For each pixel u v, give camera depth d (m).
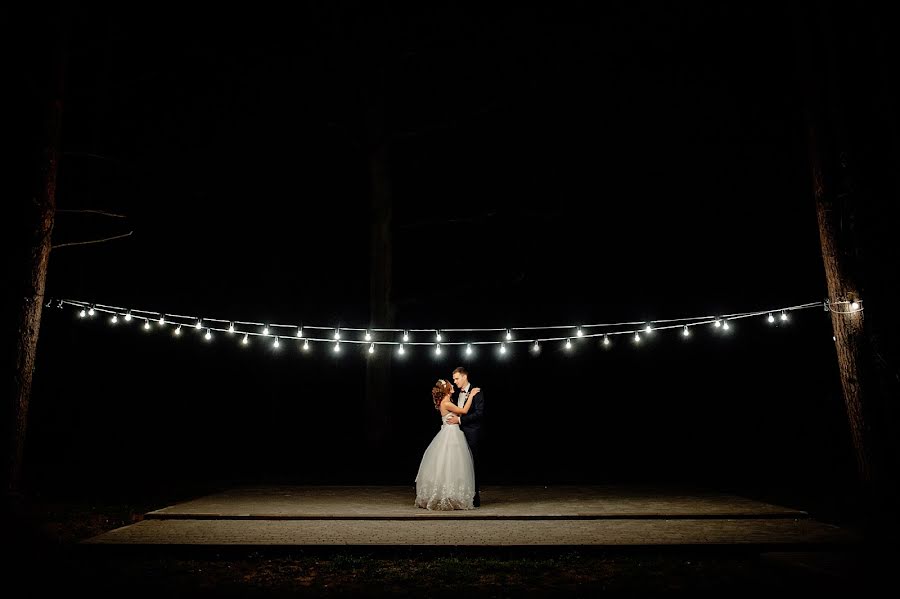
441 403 8.64
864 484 7.56
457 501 8.12
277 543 6.32
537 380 20.34
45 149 7.73
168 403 18.61
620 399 19.62
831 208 7.93
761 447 16.59
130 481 12.19
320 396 19.98
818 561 5.66
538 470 14.68
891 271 7.55
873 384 7.58
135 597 5.05
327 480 12.86
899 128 7.55
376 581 5.49
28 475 12.34
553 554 6.17
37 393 15.99
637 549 6.18
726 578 5.50
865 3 7.65
